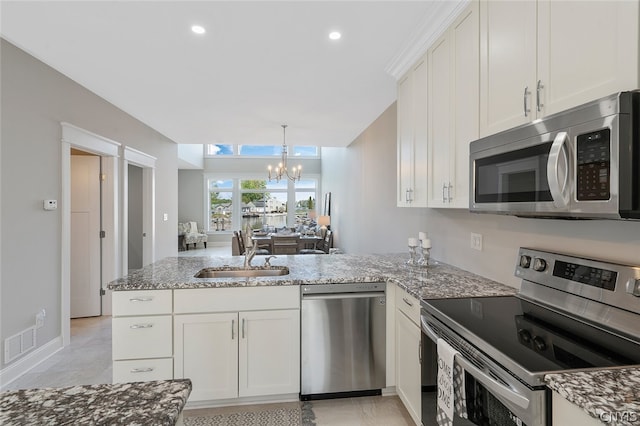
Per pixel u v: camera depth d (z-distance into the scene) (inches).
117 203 160.2
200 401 82.9
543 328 48.6
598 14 38.6
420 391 68.4
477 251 85.3
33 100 106.7
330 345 84.1
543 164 43.6
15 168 99.8
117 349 77.6
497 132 58.3
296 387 83.4
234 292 80.7
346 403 85.2
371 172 195.2
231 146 446.3
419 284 75.4
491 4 60.0
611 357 39.1
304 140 243.8
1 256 95.1
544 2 47.0
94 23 85.8
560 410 33.4
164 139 229.8
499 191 53.4
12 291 98.6
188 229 416.5
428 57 85.9
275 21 84.7
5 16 82.4
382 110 165.2
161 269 96.0
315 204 455.8
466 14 68.2
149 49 100.1
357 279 84.6
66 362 108.4
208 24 86.2
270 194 452.8
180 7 78.8
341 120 184.1
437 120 80.9
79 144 129.5
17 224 100.5
